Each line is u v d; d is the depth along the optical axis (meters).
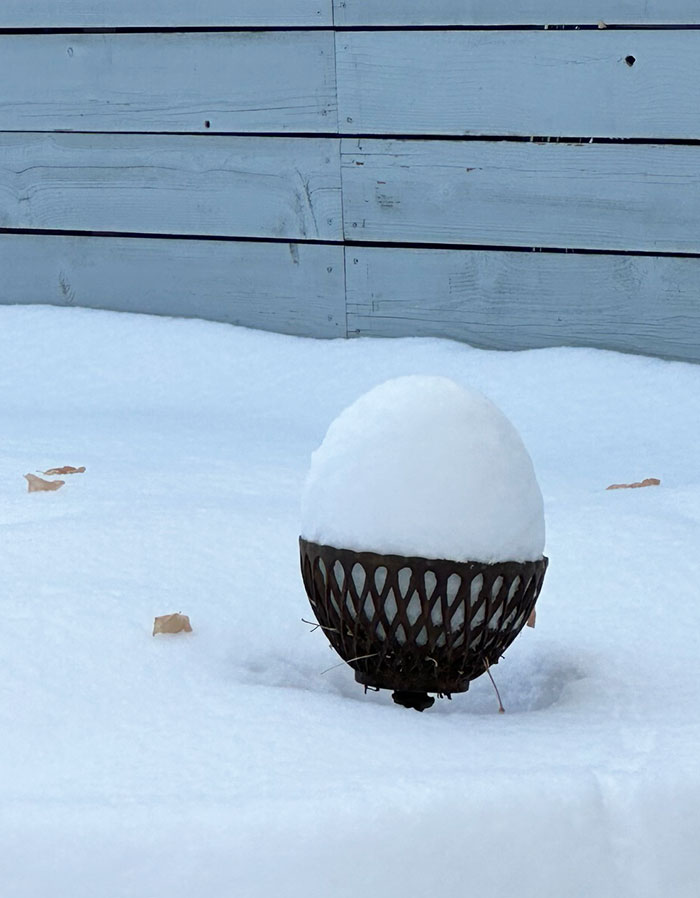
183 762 1.36
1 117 4.52
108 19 4.34
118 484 2.66
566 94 3.96
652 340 4.04
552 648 1.84
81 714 1.50
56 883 1.20
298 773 1.32
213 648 1.76
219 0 4.22
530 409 3.82
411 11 4.04
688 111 3.86
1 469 2.82
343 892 1.20
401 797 1.24
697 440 3.56
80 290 4.60
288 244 4.34
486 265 4.16
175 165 4.39
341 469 1.55
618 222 3.99
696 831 1.27
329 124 4.20
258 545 2.12
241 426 3.67
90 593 1.85
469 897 1.21
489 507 1.53
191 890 1.19
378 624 1.55
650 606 1.98
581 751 1.39
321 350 4.27
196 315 4.49
